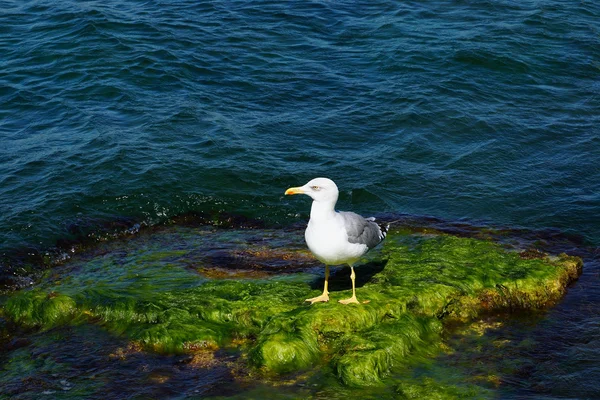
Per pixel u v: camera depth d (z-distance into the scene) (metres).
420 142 15.49
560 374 8.77
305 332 8.91
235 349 8.99
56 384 8.41
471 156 15.09
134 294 9.93
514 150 15.38
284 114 16.23
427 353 9.07
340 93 17.20
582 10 21.73
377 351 8.67
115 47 18.17
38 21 19.52
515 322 9.84
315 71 18.11
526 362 8.98
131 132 14.98
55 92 16.53
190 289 10.04
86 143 14.51
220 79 17.45
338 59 18.73
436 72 18.16
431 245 11.43
